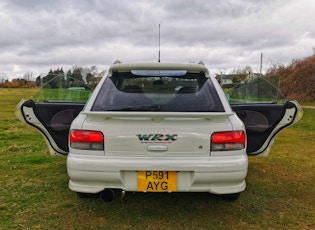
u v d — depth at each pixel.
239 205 3.44
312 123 10.89
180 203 3.47
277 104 3.80
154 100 3.07
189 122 2.76
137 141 2.73
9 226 2.91
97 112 2.77
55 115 3.82
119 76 3.36
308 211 3.32
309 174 4.64
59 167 4.95
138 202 3.49
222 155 2.78
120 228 2.90
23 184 4.10
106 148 2.76
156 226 2.94
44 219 3.07
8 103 22.89
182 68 3.31
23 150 6.28
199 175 2.71
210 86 3.22
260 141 3.73
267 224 3.00
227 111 2.96
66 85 4.57
